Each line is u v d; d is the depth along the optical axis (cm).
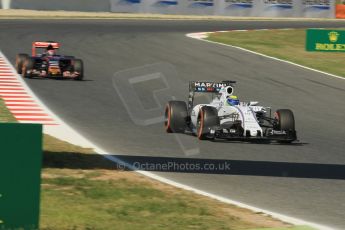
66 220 2559
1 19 12912
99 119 5241
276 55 10006
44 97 6116
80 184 3133
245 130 4353
